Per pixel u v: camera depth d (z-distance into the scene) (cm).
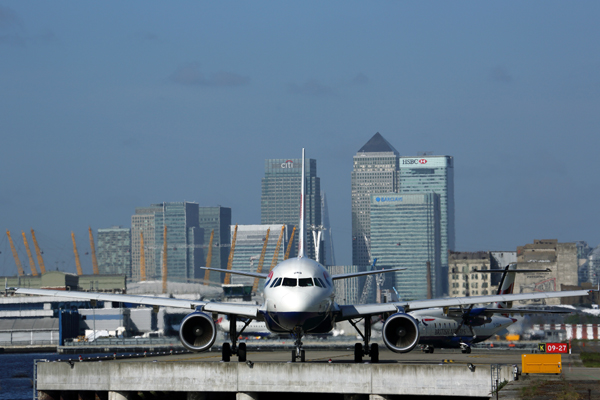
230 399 11194
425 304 10181
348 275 11288
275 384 9712
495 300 10312
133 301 10244
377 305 10231
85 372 10412
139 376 10194
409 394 9369
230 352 10375
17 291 10525
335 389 9556
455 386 9262
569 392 7556
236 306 10056
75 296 10456
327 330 10006
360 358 10494
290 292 9362
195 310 10038
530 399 7231
